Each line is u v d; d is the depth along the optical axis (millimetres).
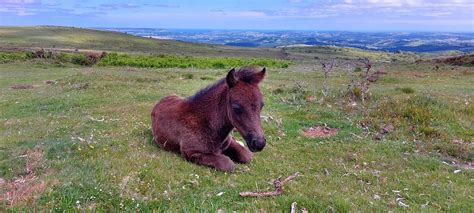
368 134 10922
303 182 6859
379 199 6250
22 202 5328
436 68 38625
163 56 56562
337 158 8758
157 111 8672
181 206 5535
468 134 10883
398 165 8320
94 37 159125
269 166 7773
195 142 7379
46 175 6363
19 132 10359
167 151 8141
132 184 5992
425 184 7090
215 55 114812
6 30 155250
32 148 8133
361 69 36812
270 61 49062
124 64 43719
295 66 50750
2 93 19500
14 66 37531
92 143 8219
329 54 132625
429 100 14289
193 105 7668
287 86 21609
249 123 6293
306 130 11438
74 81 22562
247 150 8117
